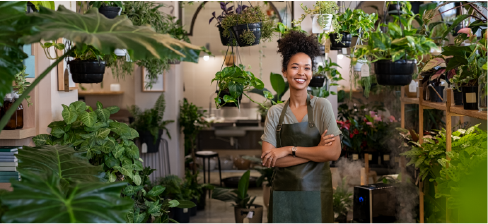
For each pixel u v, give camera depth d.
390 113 5.67
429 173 3.01
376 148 4.80
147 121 5.27
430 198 3.10
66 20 1.37
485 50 2.37
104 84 7.91
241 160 8.19
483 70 2.14
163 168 5.72
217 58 8.92
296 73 2.46
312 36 2.55
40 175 1.39
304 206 2.44
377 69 2.94
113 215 1.32
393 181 3.88
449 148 2.67
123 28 1.45
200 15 8.83
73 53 2.65
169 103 5.74
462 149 2.62
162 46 1.37
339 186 4.30
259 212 4.21
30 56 2.75
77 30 1.32
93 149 2.56
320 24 3.18
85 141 2.58
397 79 2.87
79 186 1.38
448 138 2.67
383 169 5.07
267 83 8.76
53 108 2.92
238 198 4.34
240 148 8.70
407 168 3.63
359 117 5.39
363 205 3.36
